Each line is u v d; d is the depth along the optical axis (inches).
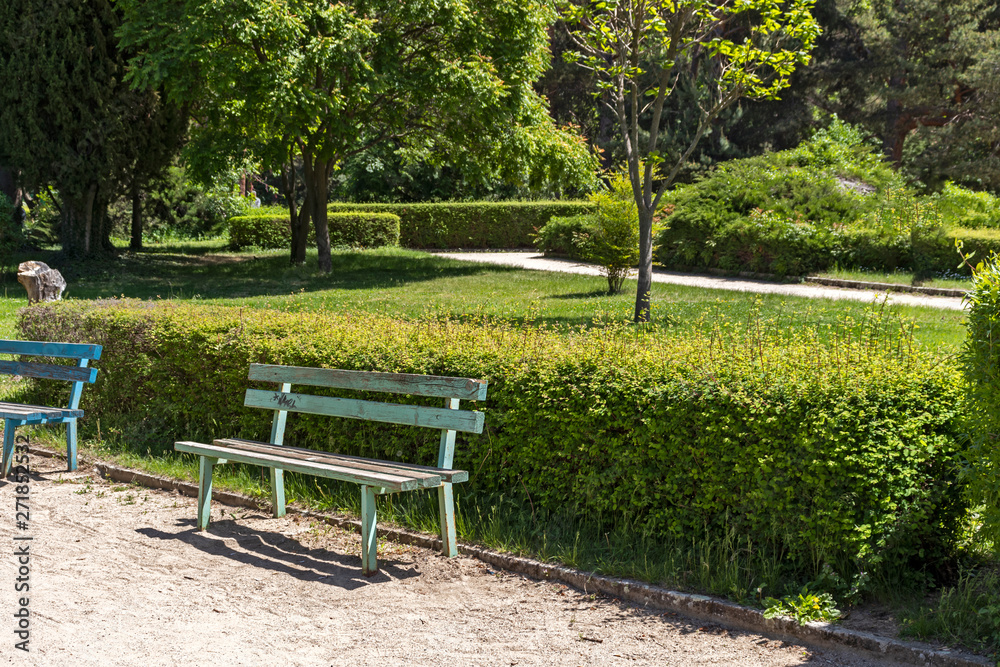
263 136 833.5
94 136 789.9
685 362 185.8
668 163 1382.9
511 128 821.2
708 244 842.2
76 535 199.6
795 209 842.2
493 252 1293.1
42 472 255.1
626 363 189.5
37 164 783.1
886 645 136.4
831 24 1364.4
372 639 146.4
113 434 282.7
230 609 158.9
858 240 765.9
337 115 707.4
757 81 438.6
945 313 494.0
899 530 154.0
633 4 438.3
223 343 259.1
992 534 145.3
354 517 208.1
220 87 669.9
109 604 159.0
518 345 216.4
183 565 181.8
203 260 986.1
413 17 721.0
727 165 957.2
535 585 170.9
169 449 267.4
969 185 1258.6
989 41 1209.4
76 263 832.9
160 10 706.8
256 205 1577.3
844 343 196.7
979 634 138.2
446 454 186.1
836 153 960.3
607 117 1593.3
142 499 230.2
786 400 163.8
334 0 732.0
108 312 299.9
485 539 189.0
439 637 147.3
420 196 1534.2
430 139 919.0
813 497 158.6
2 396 332.2
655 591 159.9
